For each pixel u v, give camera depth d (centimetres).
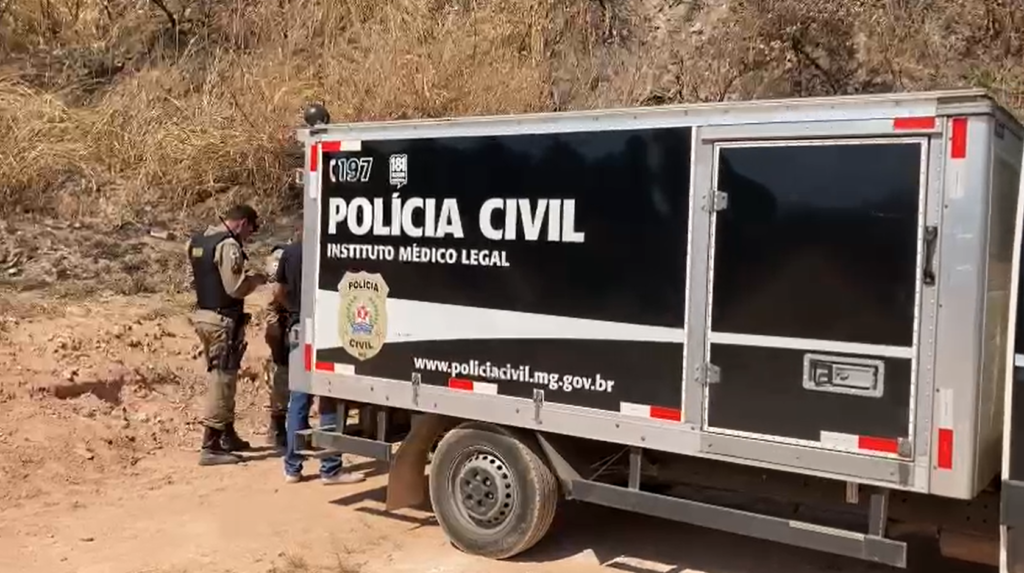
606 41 1391
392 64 1369
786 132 481
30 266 1082
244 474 789
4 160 1205
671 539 648
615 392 540
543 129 564
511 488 593
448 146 605
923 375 449
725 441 505
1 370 843
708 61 1301
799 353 482
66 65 1478
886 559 474
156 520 676
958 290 441
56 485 737
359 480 771
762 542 643
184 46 1502
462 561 600
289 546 627
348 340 657
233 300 819
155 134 1306
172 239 1192
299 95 1359
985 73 1223
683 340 516
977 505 493
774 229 488
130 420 862
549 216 562
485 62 1376
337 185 662
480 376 592
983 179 434
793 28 1263
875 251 460
